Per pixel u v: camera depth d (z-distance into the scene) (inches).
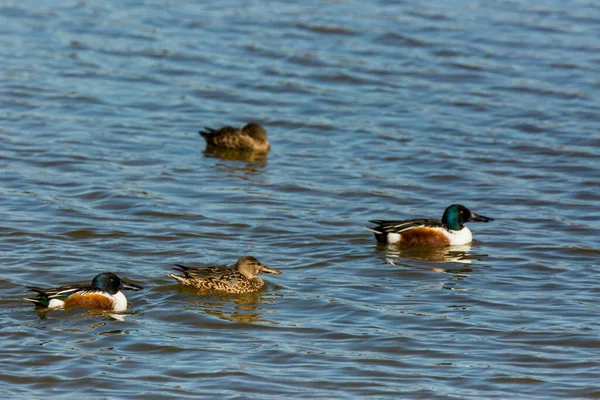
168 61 1279.5
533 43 1348.4
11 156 959.6
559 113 1128.8
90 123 1078.4
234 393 523.2
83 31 1379.2
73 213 821.2
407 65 1278.3
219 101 1170.0
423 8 1483.8
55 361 556.7
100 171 937.5
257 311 641.6
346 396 523.5
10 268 693.3
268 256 748.6
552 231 821.2
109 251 740.7
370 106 1159.0
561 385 541.0
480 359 573.9
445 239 786.8
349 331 610.2
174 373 546.9
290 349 581.9
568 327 620.7
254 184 929.5
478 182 943.0
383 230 790.5
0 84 1168.2
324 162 1000.9
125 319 620.7
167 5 1498.5
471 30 1391.5
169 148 1027.3
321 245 780.6
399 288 689.6
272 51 1315.2
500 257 761.6
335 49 1325.0
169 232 788.6
